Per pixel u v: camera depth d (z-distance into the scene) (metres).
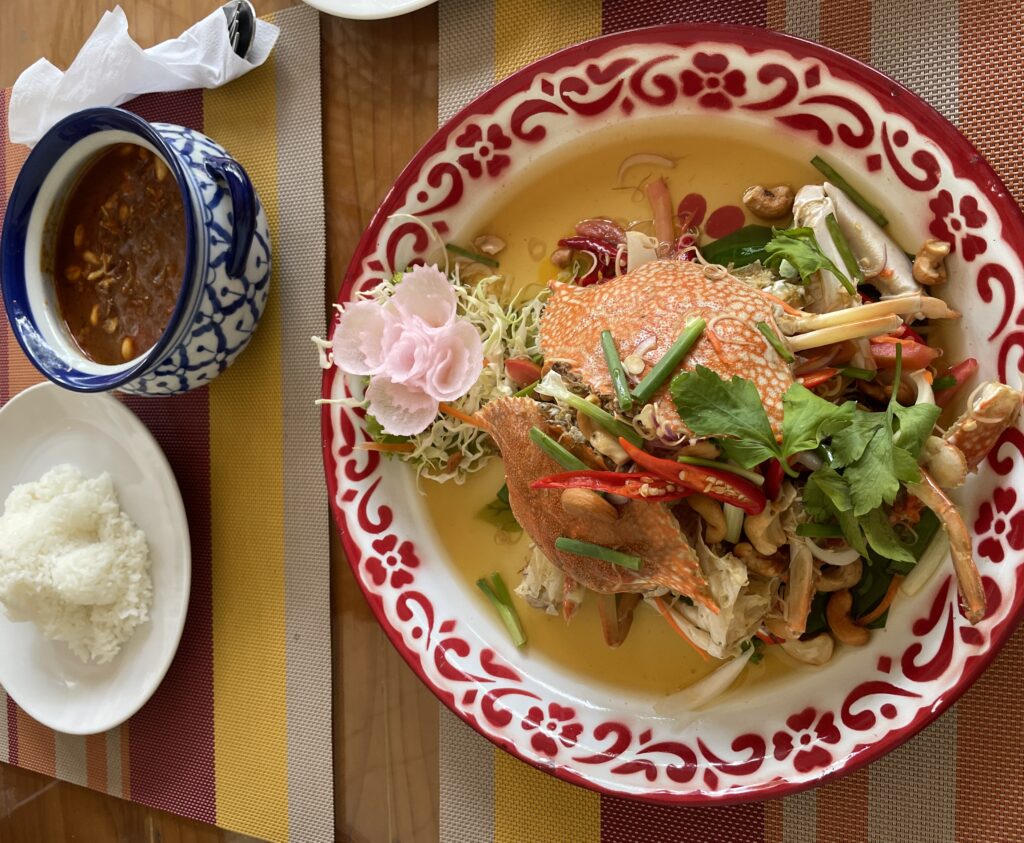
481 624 0.48
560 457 0.40
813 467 0.39
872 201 0.41
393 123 0.50
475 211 0.48
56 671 0.55
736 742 0.42
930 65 0.41
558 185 0.47
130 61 0.52
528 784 0.47
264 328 0.52
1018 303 0.37
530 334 0.47
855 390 0.41
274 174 0.52
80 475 0.54
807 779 0.40
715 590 0.40
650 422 0.38
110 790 0.56
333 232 0.51
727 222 0.44
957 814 0.41
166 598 0.53
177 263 0.48
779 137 0.42
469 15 0.48
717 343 0.39
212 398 0.54
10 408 0.56
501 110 0.45
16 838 0.59
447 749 0.49
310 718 0.51
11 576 0.52
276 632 0.52
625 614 0.45
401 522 0.49
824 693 0.41
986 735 0.40
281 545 0.52
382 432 0.48
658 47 0.41
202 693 0.54
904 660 0.40
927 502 0.38
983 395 0.38
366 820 0.50
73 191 0.50
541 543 0.43
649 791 0.42
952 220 0.39
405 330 0.45
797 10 0.43
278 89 0.52
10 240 0.49
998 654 0.40
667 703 0.44
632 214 0.46
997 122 0.40
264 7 0.52
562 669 0.47
